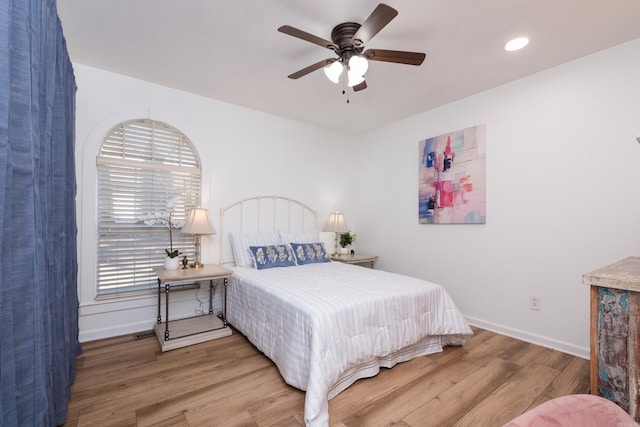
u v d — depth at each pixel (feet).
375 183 14.19
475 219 10.09
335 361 5.79
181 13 6.30
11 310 2.96
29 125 3.28
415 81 9.30
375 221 14.14
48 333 4.21
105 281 9.04
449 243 10.98
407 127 12.73
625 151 7.21
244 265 10.67
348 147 15.25
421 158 11.98
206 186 10.80
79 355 7.62
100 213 8.99
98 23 6.64
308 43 7.38
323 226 14.25
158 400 5.82
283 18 6.42
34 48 3.52
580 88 7.93
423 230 11.94
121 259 9.31
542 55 7.81
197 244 10.68
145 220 9.39
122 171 9.34
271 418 5.34
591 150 7.72
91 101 8.73
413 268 12.29
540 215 8.63
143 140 9.71
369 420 5.33
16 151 3.17
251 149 11.95
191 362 7.39
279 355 6.72
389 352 6.84
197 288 10.47
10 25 3.02
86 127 8.67
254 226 12.04
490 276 9.74
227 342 8.64
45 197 4.10
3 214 2.83
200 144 10.66
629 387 3.22
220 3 5.98
